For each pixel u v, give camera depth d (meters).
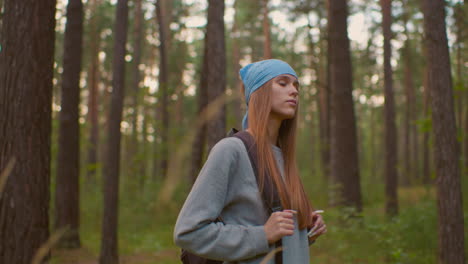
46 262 2.50
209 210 1.26
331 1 8.88
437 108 4.52
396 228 6.40
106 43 22.25
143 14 17.30
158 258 6.88
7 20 2.55
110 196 5.94
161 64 13.27
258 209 1.31
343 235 6.10
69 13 7.58
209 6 7.16
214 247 1.24
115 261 5.89
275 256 1.29
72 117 7.62
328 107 17.48
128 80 21.48
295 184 1.42
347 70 8.71
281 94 1.43
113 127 5.98
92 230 9.44
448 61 4.55
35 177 2.51
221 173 1.29
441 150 4.51
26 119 2.50
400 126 32.34
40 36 2.58
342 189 8.34
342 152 8.52
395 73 24.42
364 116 40.25
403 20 17.41
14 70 2.51
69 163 7.58
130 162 12.07
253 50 27.62
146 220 9.23
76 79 7.67
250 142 1.36
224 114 7.01
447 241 4.43
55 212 7.54
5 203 2.44
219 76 7.02
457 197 4.46
